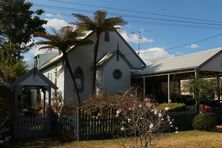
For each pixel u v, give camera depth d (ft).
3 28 136.87
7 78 79.05
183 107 80.43
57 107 85.35
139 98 78.54
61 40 95.14
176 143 58.13
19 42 138.41
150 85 116.57
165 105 81.41
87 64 108.47
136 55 120.47
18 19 136.56
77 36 97.96
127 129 57.31
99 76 103.91
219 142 59.21
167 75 102.78
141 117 44.16
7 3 136.26
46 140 63.00
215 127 74.79
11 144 59.21
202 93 85.10
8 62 99.76
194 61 94.79
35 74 67.31
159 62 114.93
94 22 98.43
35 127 65.62
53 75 117.70
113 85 103.86
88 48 109.19
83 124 63.21
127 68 106.63
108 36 114.01
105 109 73.31
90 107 75.66
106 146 56.24
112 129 65.00
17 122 63.62
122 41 117.60
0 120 57.62
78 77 106.63
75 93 105.81
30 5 139.74
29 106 110.83
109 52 111.86
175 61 105.91
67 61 97.81
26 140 62.95
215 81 91.25
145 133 42.39
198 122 73.61
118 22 99.14
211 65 91.97
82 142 60.54
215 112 86.28
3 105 58.29
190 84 88.48
